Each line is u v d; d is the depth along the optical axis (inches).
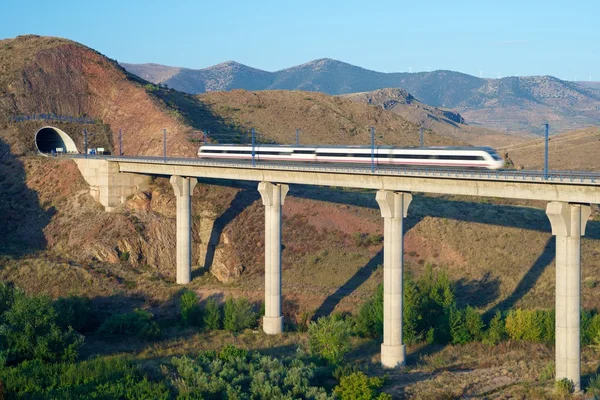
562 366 2628.0
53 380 2704.2
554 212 2591.0
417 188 3038.9
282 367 2874.0
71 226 4933.6
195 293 4178.2
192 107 7416.3
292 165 3713.1
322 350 3127.5
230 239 4670.3
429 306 3538.4
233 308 3779.5
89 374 2748.5
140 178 5162.4
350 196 5265.8
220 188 5177.2
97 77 7155.5
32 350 3002.0
